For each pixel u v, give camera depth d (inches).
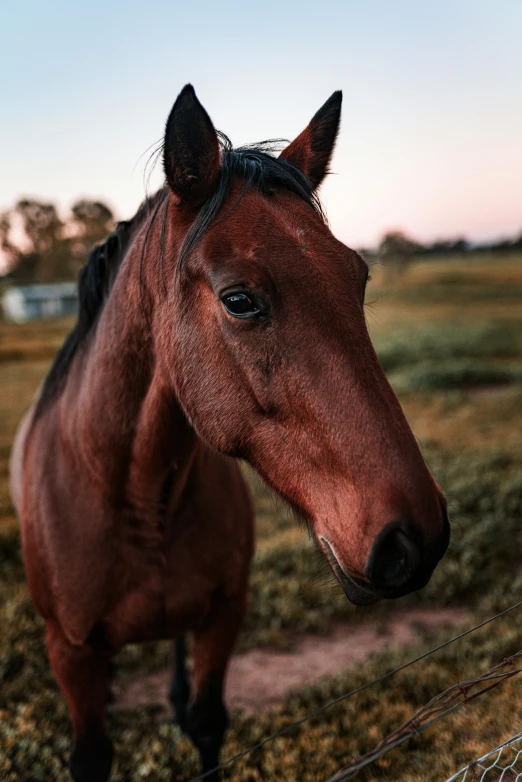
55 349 977.5
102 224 2239.2
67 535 87.0
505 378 526.0
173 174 70.0
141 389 80.7
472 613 163.2
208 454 91.0
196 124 68.4
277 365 61.5
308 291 60.6
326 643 160.4
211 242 65.5
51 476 91.5
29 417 124.2
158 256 75.3
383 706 119.0
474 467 260.2
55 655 91.5
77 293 99.0
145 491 83.0
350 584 59.5
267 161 70.8
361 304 64.7
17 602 167.9
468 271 2691.9
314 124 81.0
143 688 145.5
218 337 65.9
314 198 72.6
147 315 78.5
